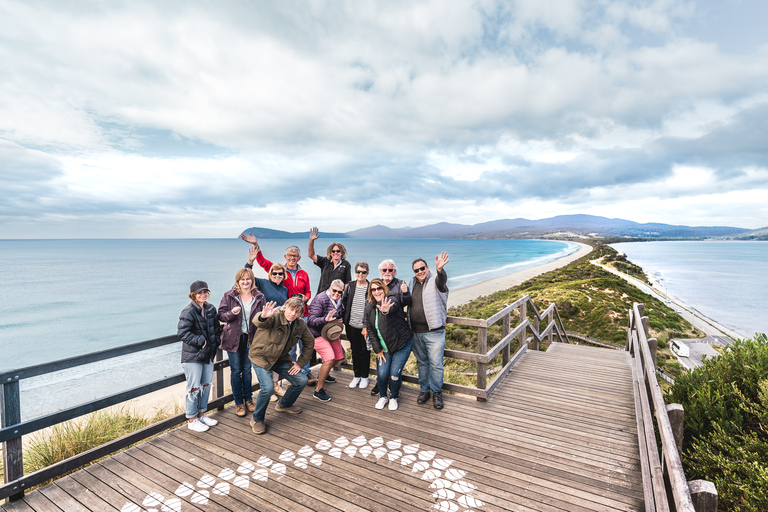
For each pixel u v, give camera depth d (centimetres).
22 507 270
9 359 2539
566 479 300
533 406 439
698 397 329
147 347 353
